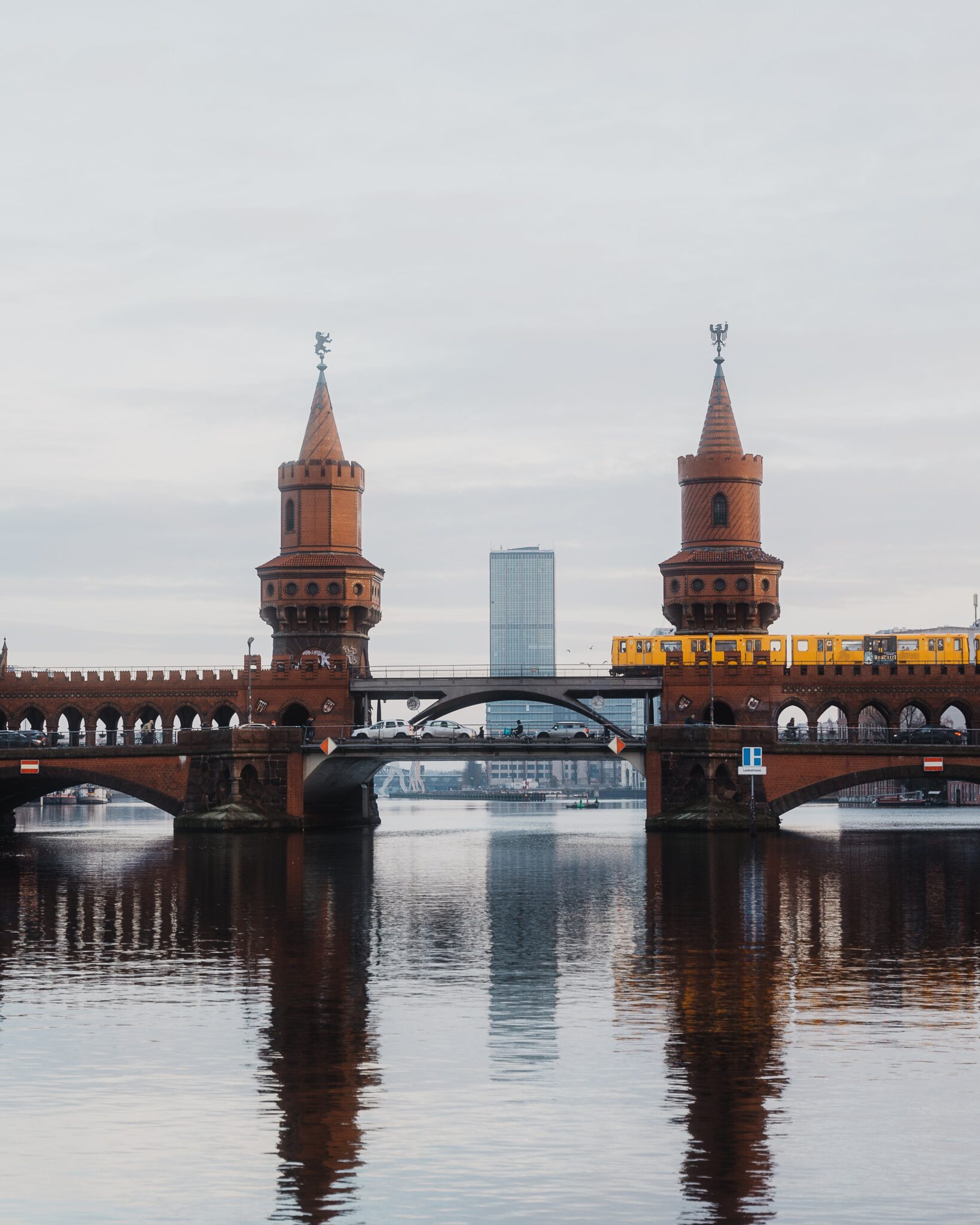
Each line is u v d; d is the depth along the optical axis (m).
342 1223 26.44
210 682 151.12
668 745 137.25
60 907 69.62
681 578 158.12
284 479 163.38
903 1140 30.53
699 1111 32.47
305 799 145.00
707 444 159.62
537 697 151.12
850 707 143.00
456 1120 31.97
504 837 144.62
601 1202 27.36
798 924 62.03
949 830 145.75
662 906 69.31
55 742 147.88
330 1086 34.59
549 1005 43.31
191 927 61.75
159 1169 29.03
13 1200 27.53
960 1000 43.91
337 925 62.44
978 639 142.75
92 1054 37.59
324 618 160.62
